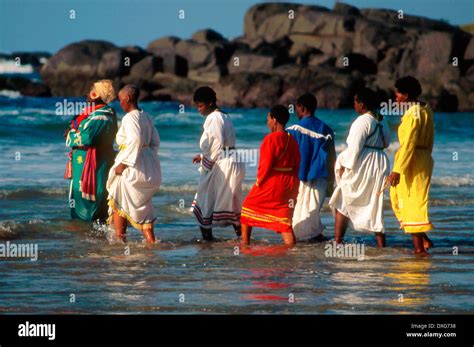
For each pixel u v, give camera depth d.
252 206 13.48
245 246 13.48
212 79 87.12
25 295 10.12
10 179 21.47
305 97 14.19
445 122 52.59
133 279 11.01
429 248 13.44
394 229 15.70
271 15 101.38
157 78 89.31
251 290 10.41
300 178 13.90
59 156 27.80
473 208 18.34
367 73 87.19
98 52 90.19
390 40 87.38
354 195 13.27
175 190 20.05
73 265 11.82
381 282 10.87
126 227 14.23
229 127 14.05
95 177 15.09
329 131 14.12
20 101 70.50
